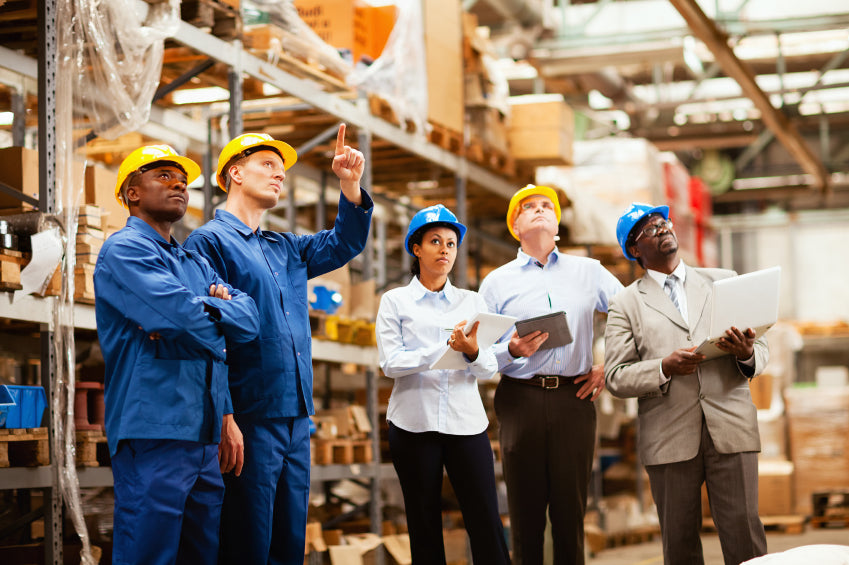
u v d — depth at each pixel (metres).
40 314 3.95
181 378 3.03
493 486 4.00
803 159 15.14
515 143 8.19
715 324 3.67
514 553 4.39
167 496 2.97
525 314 4.48
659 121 14.61
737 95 13.79
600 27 15.70
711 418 3.84
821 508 12.10
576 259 4.59
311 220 9.25
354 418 6.32
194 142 6.71
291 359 3.45
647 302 4.09
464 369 3.97
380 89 6.32
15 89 5.54
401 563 6.24
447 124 7.03
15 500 5.00
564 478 4.32
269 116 6.46
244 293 3.26
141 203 3.21
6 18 4.34
